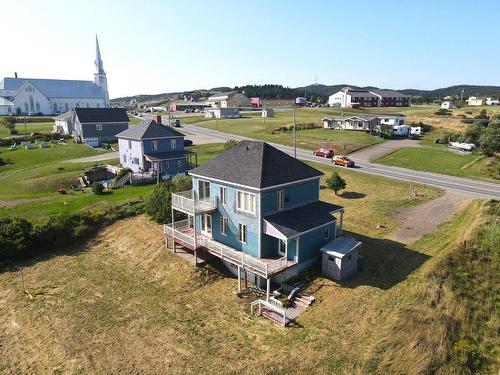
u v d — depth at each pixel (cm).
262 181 2786
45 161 7288
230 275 3045
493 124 8119
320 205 3231
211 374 1992
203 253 3200
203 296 2780
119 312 2625
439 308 2412
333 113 13362
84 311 2655
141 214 4197
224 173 3059
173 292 2852
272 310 2491
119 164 6744
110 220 4072
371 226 3688
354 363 1983
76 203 4616
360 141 8019
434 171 5697
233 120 12675
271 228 2736
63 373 2083
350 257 2789
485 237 3128
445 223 3659
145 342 2294
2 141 8900
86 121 9106
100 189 5009
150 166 5934
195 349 2198
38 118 14138
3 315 2670
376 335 2172
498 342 2253
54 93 17262
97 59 19788
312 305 2508
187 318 2519
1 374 2117
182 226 3597
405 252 3105
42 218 4097
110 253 3550
